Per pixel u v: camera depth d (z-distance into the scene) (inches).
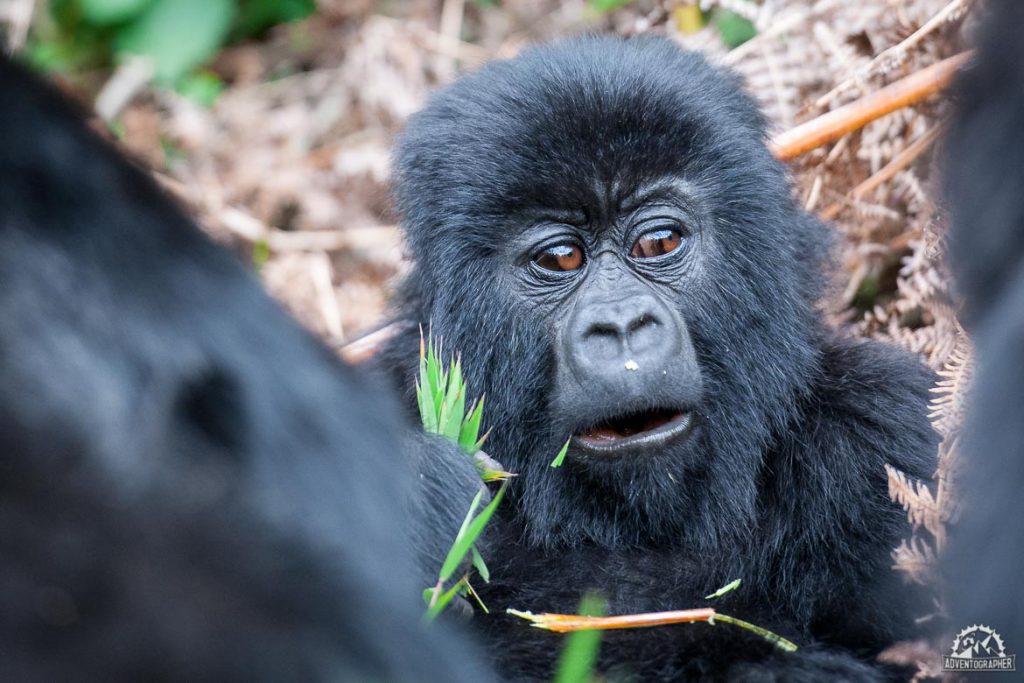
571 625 241.1
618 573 296.2
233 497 125.9
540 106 298.7
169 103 521.0
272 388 137.4
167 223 138.6
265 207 486.0
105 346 126.9
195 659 116.0
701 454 293.4
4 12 525.7
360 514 139.5
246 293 141.9
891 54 355.3
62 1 545.3
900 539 281.9
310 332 152.6
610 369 279.7
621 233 301.3
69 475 119.4
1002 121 176.2
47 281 127.1
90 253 130.5
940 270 287.4
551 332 300.8
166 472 124.1
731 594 292.7
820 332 321.1
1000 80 177.0
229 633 118.4
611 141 295.0
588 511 295.9
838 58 381.1
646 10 486.9
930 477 290.7
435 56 504.7
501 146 299.9
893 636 275.9
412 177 319.0
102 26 545.6
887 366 310.7
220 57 565.0
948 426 245.8
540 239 301.4
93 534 117.6
